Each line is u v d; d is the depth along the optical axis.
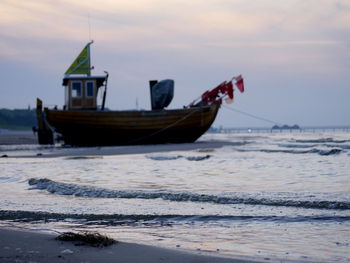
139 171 15.27
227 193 9.15
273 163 17.97
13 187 11.11
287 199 8.26
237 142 38.78
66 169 16.05
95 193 9.50
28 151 28.86
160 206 7.96
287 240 5.41
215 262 4.07
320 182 11.81
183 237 5.57
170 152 24.94
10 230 5.48
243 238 5.52
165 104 37.75
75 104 35.25
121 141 36.06
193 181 12.36
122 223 6.53
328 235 5.66
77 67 37.06
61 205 8.12
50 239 4.89
